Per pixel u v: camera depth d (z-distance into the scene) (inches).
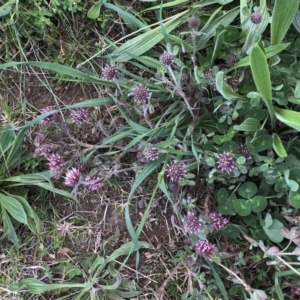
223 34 10.1
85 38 11.4
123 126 10.9
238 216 10.6
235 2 11.2
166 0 11.4
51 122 10.6
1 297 11.0
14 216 10.6
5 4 10.9
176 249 10.9
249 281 10.5
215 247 10.0
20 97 11.4
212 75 10.0
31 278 10.6
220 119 10.0
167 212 11.1
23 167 11.2
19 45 10.9
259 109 9.8
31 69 11.4
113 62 10.5
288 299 10.4
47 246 11.1
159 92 10.6
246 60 9.9
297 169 9.5
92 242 11.2
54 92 11.4
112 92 11.3
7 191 11.2
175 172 9.8
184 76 10.4
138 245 10.6
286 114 9.5
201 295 10.2
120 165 10.6
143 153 10.2
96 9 11.1
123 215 11.2
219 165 9.7
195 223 9.6
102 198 11.2
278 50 9.7
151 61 10.8
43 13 11.0
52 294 11.0
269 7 11.0
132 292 10.8
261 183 10.1
